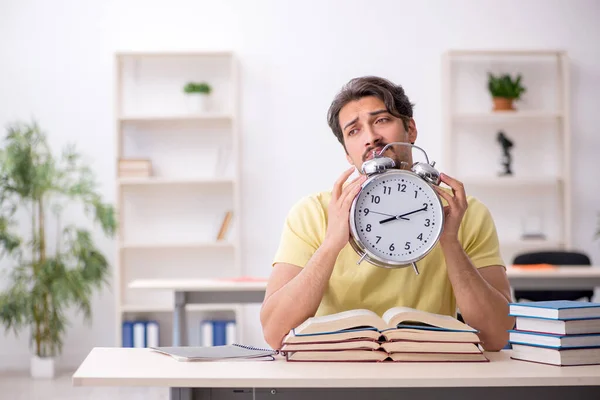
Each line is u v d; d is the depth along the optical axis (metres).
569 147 6.48
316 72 6.59
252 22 6.58
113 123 6.55
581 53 6.68
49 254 6.46
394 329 1.85
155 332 6.27
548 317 1.83
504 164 6.54
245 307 6.61
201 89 6.38
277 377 1.65
